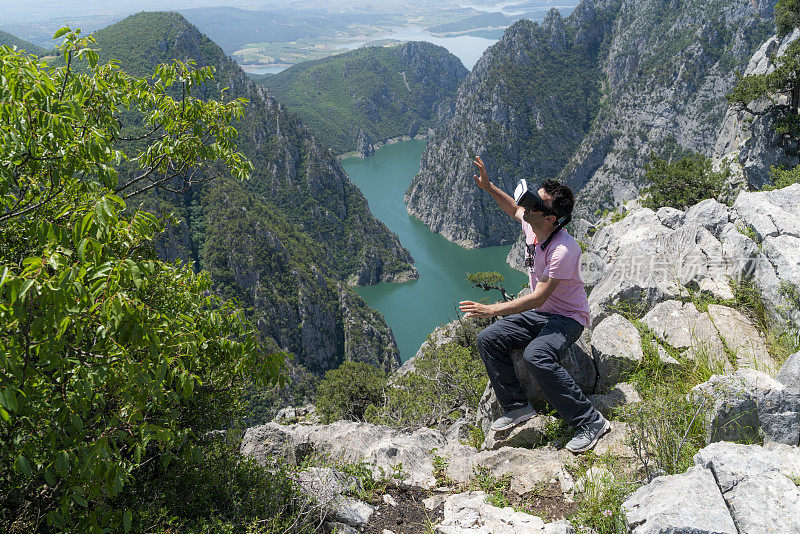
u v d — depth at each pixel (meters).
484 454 5.36
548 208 4.73
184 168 8.95
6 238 5.41
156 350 3.50
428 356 15.69
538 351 4.90
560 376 4.86
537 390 5.67
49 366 3.40
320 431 7.67
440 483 5.16
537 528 3.77
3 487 4.39
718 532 2.83
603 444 4.78
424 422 12.98
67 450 3.50
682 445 4.01
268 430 6.95
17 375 3.05
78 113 4.75
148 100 8.60
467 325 17.56
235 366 5.47
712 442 4.02
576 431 4.97
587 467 4.59
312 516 4.53
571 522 3.87
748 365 5.10
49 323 3.09
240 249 154.50
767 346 5.52
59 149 4.95
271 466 5.54
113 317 3.24
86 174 5.37
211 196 165.62
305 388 110.19
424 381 14.73
